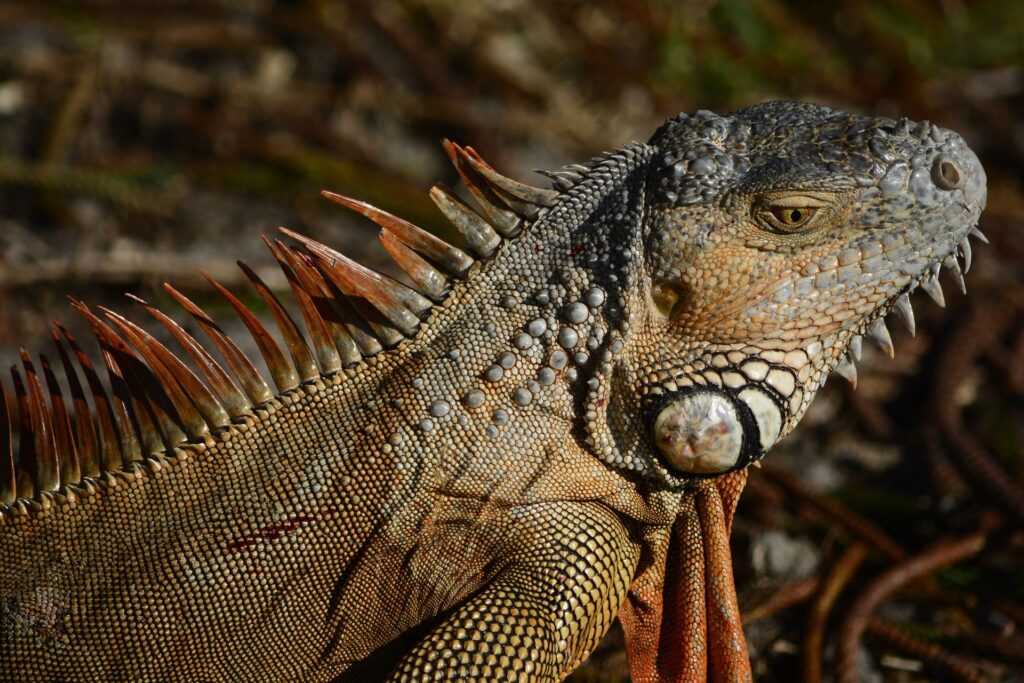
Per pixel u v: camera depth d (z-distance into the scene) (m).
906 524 10.75
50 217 13.65
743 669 6.79
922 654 8.88
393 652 6.36
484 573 6.22
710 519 6.73
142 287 12.34
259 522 6.26
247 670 6.36
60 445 6.43
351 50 17.22
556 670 5.91
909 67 19.36
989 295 14.22
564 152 16.77
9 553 6.33
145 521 6.30
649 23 18.67
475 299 6.34
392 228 6.35
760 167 6.05
